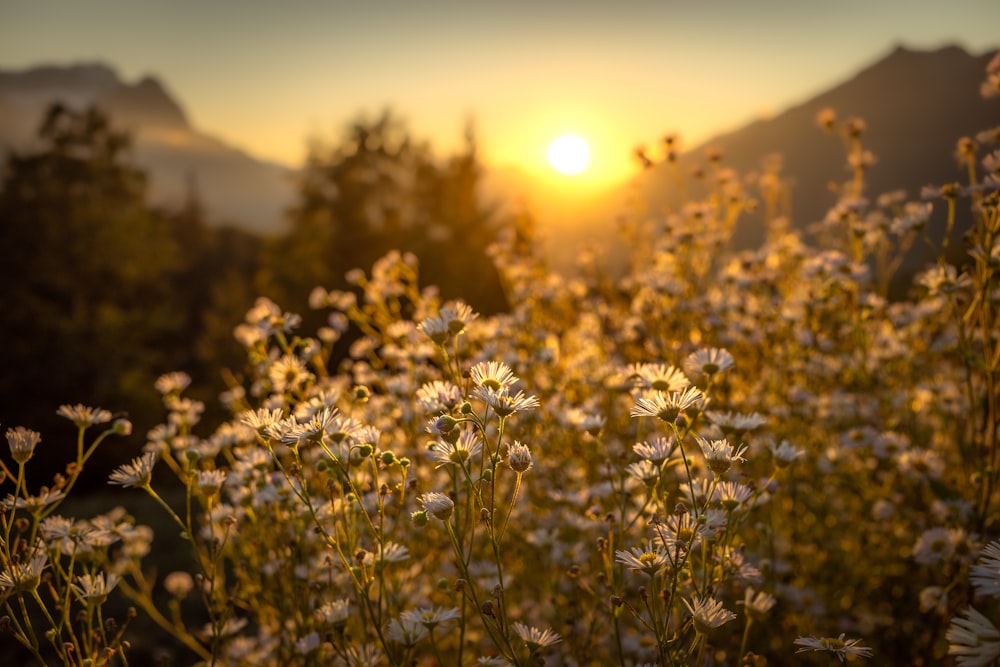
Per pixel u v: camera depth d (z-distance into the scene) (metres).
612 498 2.63
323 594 2.49
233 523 2.33
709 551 2.00
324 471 2.17
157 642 5.13
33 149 22.95
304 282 23.61
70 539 2.19
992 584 1.20
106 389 19.27
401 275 4.43
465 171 24.59
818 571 3.61
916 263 4.77
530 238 5.27
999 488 3.02
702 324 3.83
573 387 3.89
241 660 2.79
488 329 3.96
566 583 2.80
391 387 3.28
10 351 19.72
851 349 4.12
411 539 2.87
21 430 2.02
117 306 22.70
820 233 4.50
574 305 5.32
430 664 3.09
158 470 10.92
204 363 22.08
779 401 3.85
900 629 3.28
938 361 4.21
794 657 2.97
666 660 1.70
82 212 22.16
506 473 3.25
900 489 3.56
